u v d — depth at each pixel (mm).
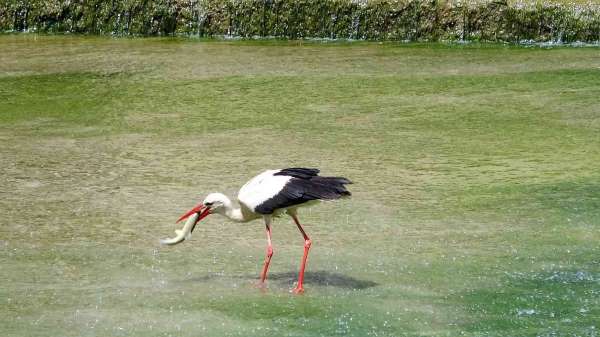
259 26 21672
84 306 7949
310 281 8562
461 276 8641
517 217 10391
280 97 16281
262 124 14680
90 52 20094
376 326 7484
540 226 10078
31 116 15336
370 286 8414
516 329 7414
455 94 16438
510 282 8492
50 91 16844
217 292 8289
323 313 7762
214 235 10031
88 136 14125
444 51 20156
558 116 14992
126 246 9602
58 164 12664
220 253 9438
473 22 21125
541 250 9336
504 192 11289
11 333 7324
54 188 11625
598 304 7957
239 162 12617
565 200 10945
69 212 10703
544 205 10781
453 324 7531
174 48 20484
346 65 18734
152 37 21844
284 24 21594
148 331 7398
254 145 13500
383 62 19031
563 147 13297
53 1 22094
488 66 18609
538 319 7629
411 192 11336
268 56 19609
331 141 13680
